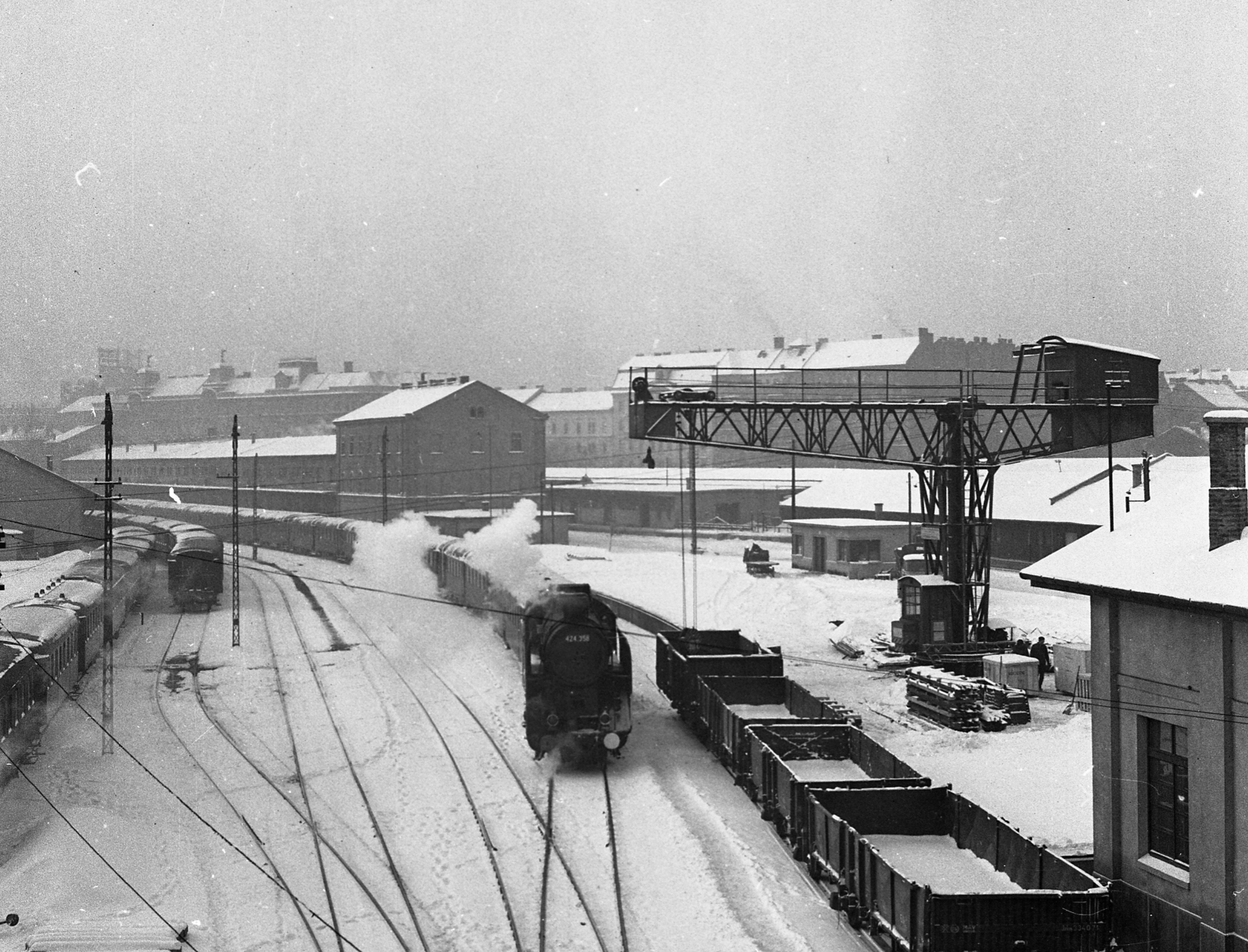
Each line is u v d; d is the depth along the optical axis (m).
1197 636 13.23
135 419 135.38
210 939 14.71
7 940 14.23
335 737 25.03
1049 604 41.34
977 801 19.97
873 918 14.38
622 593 48.22
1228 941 12.63
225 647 36.53
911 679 27.88
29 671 23.16
